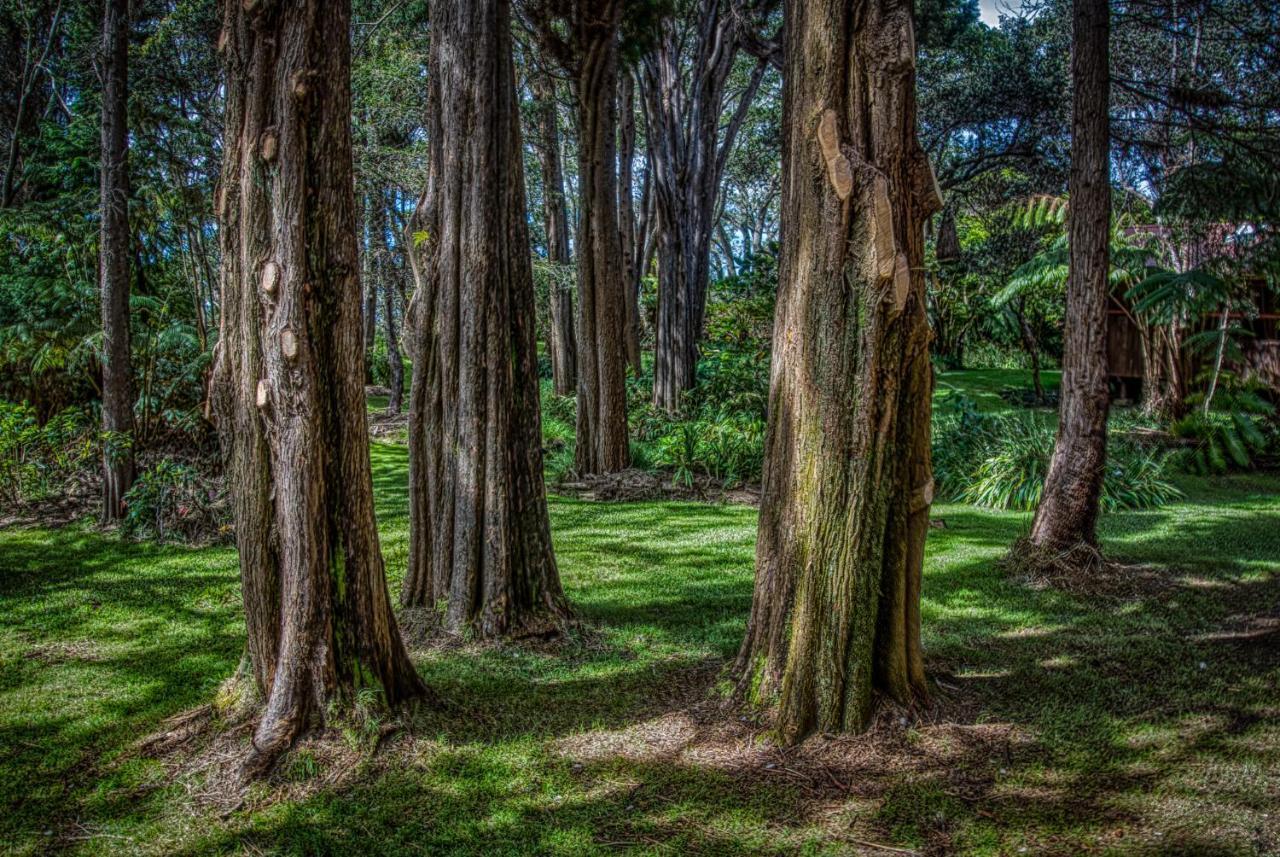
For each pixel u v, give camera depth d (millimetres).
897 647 3645
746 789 3201
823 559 3492
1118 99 11758
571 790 3236
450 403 5090
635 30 10883
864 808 3059
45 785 3352
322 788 3240
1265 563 6586
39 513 8664
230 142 3346
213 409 3564
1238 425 11844
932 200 3400
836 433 3441
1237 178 9906
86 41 11578
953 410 13625
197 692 4270
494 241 4930
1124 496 9117
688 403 13750
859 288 3363
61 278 10656
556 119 19891
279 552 3496
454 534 5148
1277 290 12289
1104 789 3158
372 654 3643
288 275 3279
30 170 12680
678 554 7367
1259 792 3113
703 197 14000
